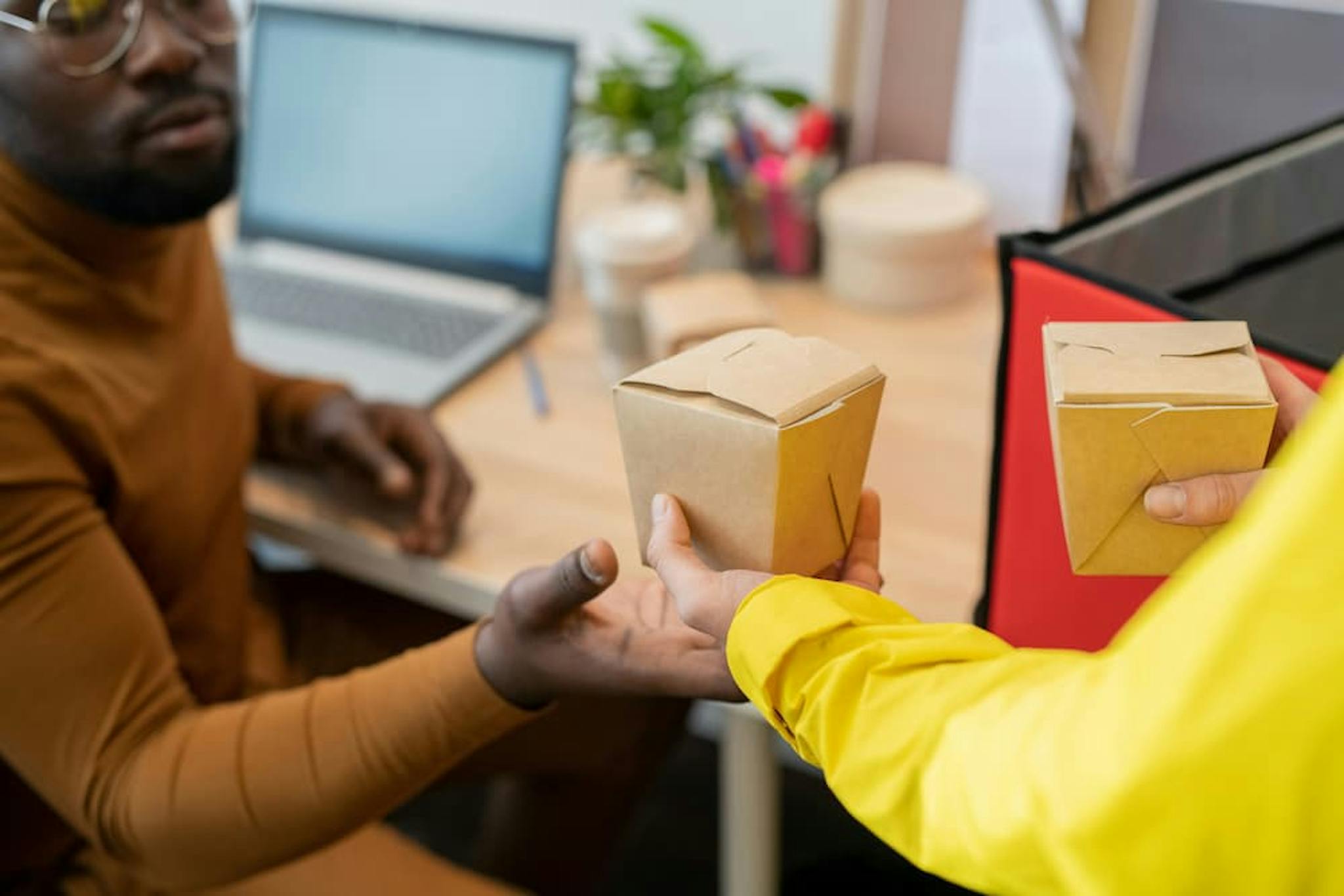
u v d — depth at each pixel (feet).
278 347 4.02
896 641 1.54
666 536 1.78
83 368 2.60
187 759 2.45
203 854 2.48
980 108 4.17
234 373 3.17
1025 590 2.36
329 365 3.90
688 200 4.67
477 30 4.16
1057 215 4.17
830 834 4.83
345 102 4.36
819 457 1.70
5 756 2.58
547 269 4.11
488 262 4.21
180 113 2.59
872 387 1.73
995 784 1.34
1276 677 1.12
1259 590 1.13
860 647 1.56
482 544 3.17
